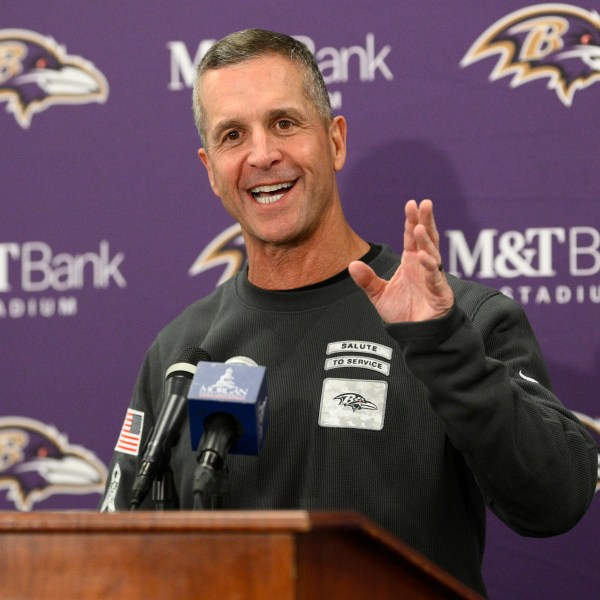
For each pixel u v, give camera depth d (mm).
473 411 5875
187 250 10938
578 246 10250
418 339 5809
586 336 10203
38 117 11164
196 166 10969
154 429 6223
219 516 4004
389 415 7320
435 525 7145
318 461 7328
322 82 8250
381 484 7188
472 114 10469
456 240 10461
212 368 5738
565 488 6461
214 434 5590
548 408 6848
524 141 10359
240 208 8023
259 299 8164
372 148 10664
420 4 10594
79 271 11031
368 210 10648
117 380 10938
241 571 3984
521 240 10344
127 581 4098
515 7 10406
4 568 4223
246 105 7809
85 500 10891
